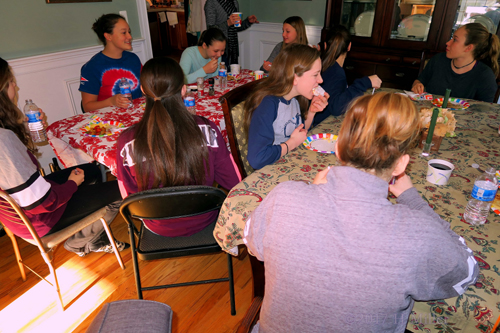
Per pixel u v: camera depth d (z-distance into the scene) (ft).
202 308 5.30
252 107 4.72
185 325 5.02
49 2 8.20
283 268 2.09
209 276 5.90
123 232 6.98
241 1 14.64
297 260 2.03
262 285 4.62
